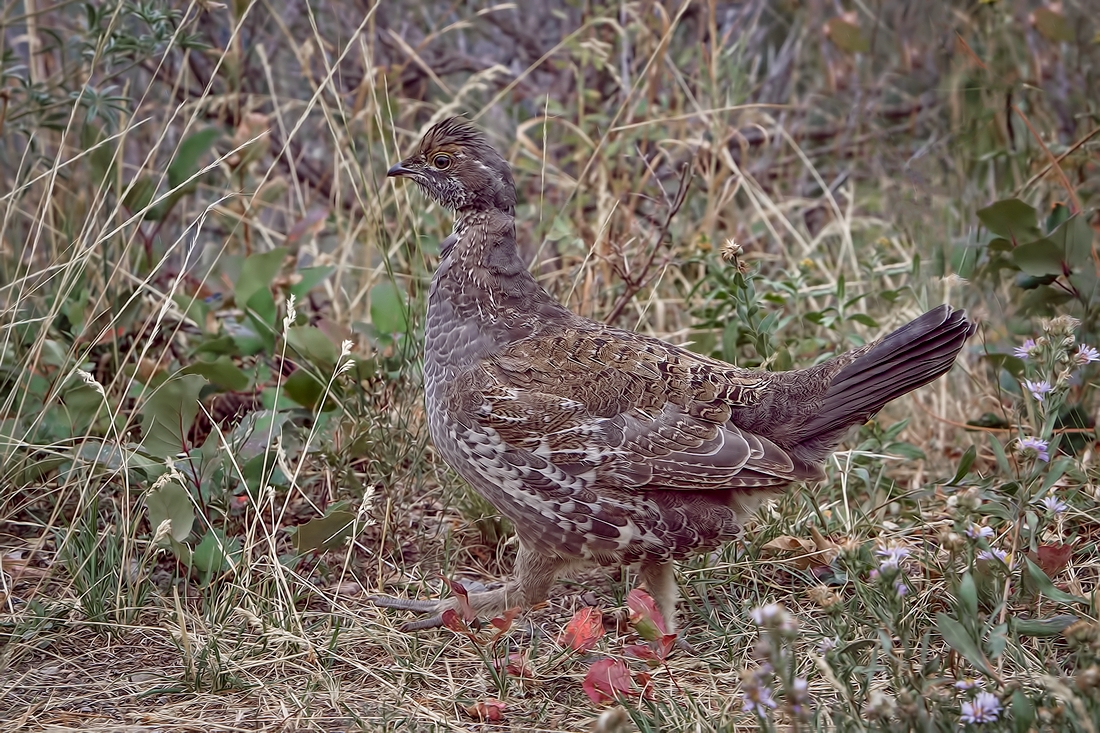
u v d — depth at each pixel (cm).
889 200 1312
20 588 790
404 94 1444
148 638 734
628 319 1122
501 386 739
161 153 1300
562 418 727
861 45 1387
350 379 938
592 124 1330
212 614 743
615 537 734
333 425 951
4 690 667
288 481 873
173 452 838
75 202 1130
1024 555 743
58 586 793
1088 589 770
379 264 1170
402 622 774
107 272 1053
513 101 1467
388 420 916
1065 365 763
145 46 1009
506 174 798
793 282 1026
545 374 741
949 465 985
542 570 774
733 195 1206
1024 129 1202
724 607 791
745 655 733
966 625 606
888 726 558
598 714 654
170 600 786
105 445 880
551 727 643
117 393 980
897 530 856
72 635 734
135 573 805
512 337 763
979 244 1015
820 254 1280
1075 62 1319
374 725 630
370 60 1191
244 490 885
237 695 669
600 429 724
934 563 767
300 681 686
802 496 894
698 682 698
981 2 1218
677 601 809
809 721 602
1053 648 697
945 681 641
